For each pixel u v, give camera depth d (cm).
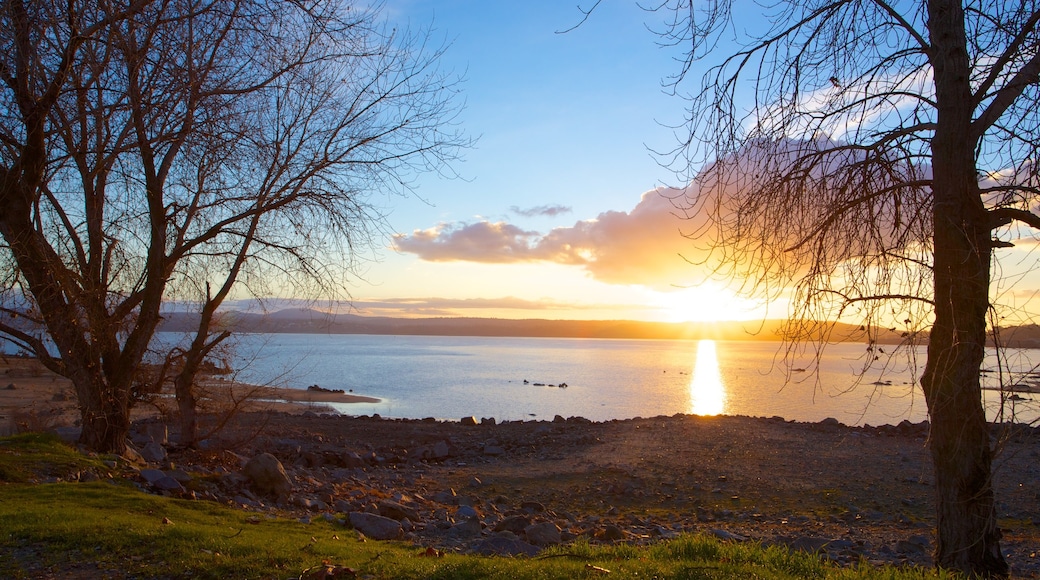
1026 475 1475
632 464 1761
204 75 1177
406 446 2138
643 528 1181
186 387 1558
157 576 619
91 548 679
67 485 948
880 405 4012
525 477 1673
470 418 2673
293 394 4841
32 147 1054
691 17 675
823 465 1683
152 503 920
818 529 1184
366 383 6312
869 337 672
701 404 4403
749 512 1326
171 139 1188
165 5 1087
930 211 714
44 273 1161
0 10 952
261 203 1343
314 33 1266
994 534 684
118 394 1304
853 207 700
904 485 1482
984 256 664
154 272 1320
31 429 1570
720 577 618
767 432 2139
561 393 5341
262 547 713
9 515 754
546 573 620
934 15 688
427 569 641
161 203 1330
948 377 657
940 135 677
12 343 1234
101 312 1252
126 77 1130
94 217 1258
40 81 1100
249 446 1836
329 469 1711
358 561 680
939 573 669
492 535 964
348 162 1377
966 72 673
